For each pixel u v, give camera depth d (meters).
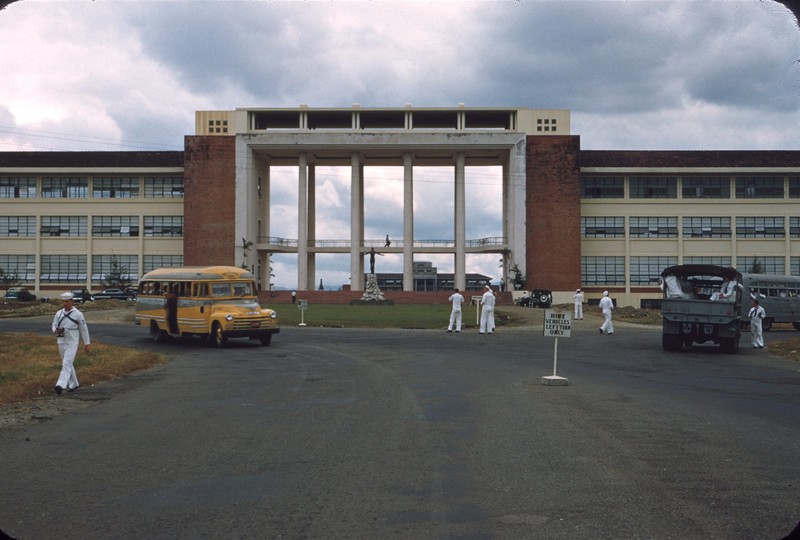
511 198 77.12
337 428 9.33
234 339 28.53
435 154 81.25
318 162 86.31
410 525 5.35
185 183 77.56
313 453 7.84
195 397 12.70
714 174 77.12
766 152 79.12
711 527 5.28
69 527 5.37
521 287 74.12
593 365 18.55
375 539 5.05
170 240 79.88
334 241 82.06
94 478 6.89
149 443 8.58
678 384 14.70
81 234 80.31
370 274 68.69
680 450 7.99
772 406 11.73
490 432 8.98
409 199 79.69
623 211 78.38
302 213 80.38
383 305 63.69
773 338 32.97
